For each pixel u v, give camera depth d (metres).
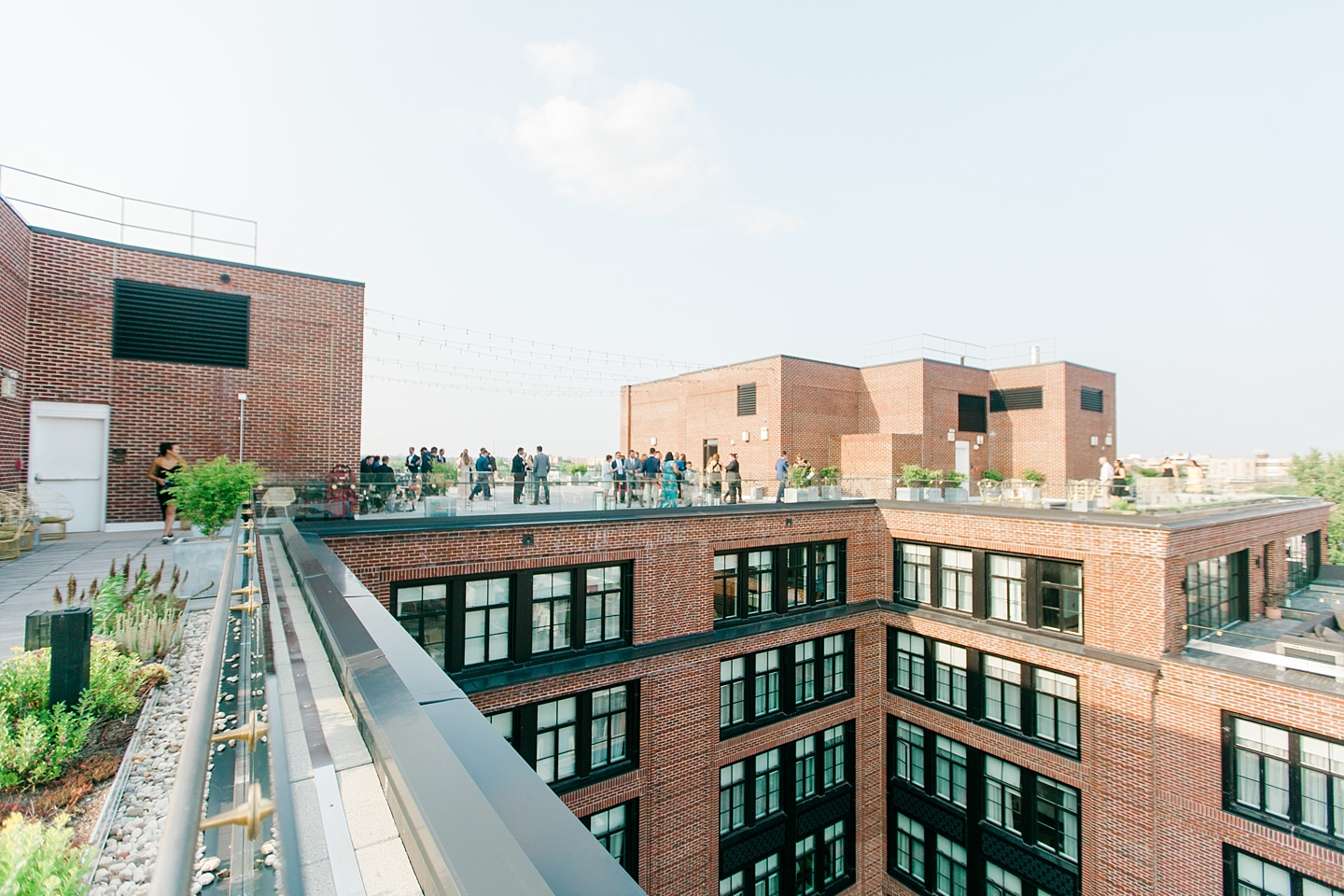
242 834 1.95
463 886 1.19
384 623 3.83
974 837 18.48
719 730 17.23
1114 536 15.53
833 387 32.03
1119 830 15.16
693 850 16.55
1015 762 17.50
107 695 5.09
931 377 31.84
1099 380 35.94
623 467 21.30
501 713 13.80
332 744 2.96
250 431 15.91
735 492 19.45
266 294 16.25
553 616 14.65
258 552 7.20
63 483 13.91
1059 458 33.28
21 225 13.16
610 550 15.28
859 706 20.81
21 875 2.60
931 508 20.14
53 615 4.81
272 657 3.37
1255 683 13.12
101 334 14.34
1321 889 12.21
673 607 16.44
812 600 20.27
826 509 20.28
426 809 1.50
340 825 2.36
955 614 19.47
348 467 17.19
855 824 20.52
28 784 4.14
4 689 4.74
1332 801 12.23
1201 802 13.82
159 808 3.96
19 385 13.11
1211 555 16.31
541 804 1.82
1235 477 20.19
